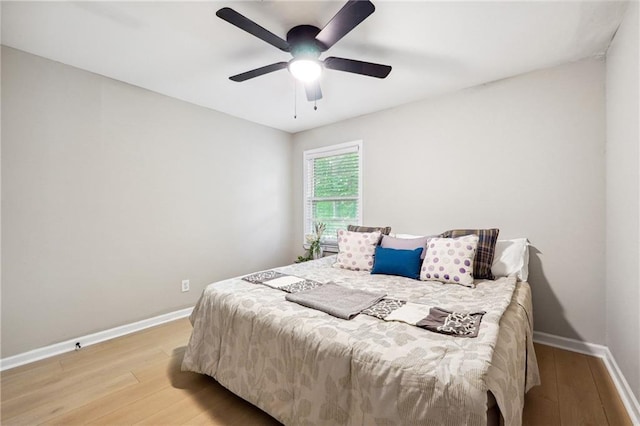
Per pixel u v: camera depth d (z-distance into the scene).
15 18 1.78
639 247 1.55
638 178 1.56
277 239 4.12
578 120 2.28
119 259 2.66
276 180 4.11
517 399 1.16
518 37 1.97
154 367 2.14
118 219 2.65
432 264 2.32
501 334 1.36
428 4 1.65
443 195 2.94
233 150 3.58
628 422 1.56
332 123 3.85
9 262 2.12
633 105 1.62
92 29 1.90
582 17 1.77
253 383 1.62
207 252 3.33
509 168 2.57
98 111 2.52
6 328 2.11
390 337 1.31
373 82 2.66
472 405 0.96
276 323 1.57
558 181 2.36
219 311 1.90
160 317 2.93
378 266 2.56
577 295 2.29
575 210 2.29
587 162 2.24
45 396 1.81
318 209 4.13
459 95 2.82
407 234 3.17
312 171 4.18
